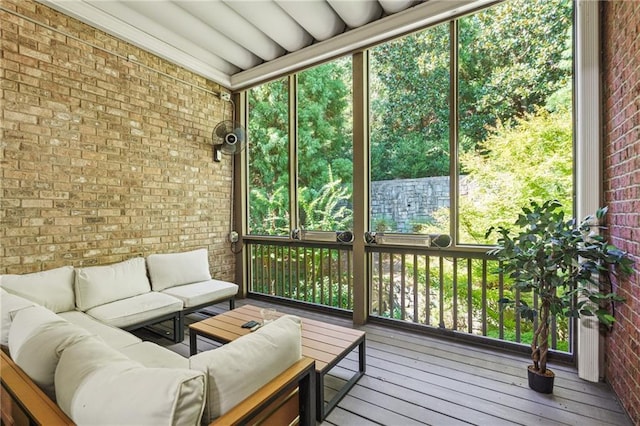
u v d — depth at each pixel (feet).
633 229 5.75
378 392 6.90
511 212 9.72
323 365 6.03
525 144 9.57
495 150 9.97
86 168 9.88
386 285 11.86
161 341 9.76
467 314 10.41
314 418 4.75
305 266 13.20
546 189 9.27
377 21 10.26
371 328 10.79
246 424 3.52
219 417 3.37
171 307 9.48
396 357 8.61
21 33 8.49
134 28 10.71
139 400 2.83
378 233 10.85
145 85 11.46
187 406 2.82
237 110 14.96
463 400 6.59
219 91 14.35
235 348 3.94
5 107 8.23
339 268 12.31
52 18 9.07
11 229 8.39
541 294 6.68
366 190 11.24
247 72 13.87
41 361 4.00
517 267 6.95
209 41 11.80
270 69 13.08
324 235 12.32
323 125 13.66
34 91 8.75
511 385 7.16
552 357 8.30
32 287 7.96
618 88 6.38
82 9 9.43
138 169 11.28
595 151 7.17
